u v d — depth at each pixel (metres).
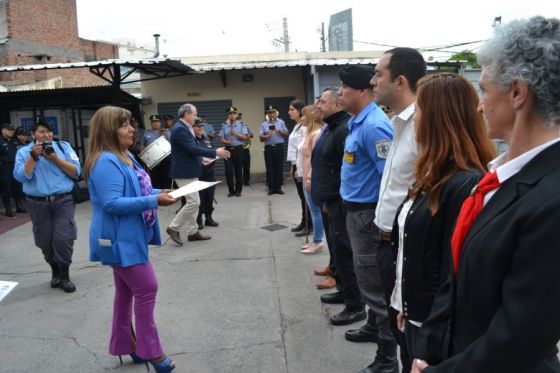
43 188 4.31
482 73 1.07
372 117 2.60
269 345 3.22
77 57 17.88
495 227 1.00
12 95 9.86
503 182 1.04
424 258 1.60
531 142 1.00
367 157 2.61
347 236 3.30
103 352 3.24
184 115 5.67
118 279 2.92
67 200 4.43
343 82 2.70
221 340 3.32
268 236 6.20
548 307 0.87
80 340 3.43
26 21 15.20
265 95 12.13
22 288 4.59
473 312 1.07
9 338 3.48
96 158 2.66
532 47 0.94
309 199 5.15
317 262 4.98
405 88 2.10
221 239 6.13
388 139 2.49
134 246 2.68
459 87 1.58
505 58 0.99
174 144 5.70
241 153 9.55
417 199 1.64
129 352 3.01
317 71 10.83
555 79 0.93
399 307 1.81
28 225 7.66
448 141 1.57
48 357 3.19
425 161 1.62
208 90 12.16
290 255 5.29
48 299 4.25
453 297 1.18
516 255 0.93
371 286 2.66
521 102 0.98
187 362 3.04
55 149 4.43
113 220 2.66
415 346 1.37
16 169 4.33
